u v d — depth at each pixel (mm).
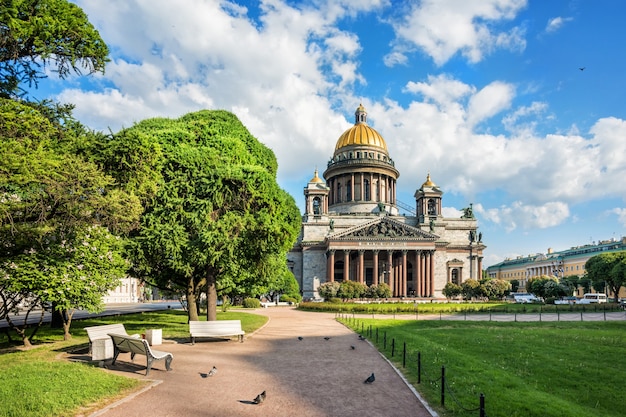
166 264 35281
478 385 17953
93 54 25328
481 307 73000
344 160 138625
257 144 47781
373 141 141875
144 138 29594
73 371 18422
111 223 26688
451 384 18078
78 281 24969
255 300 87125
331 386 18141
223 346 28516
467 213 132125
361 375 20203
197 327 29016
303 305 81000
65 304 24516
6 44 22250
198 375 19594
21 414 13266
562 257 188000
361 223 119312
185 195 33406
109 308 82875
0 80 24156
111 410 14523
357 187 138000
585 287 153625
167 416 14070
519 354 26406
